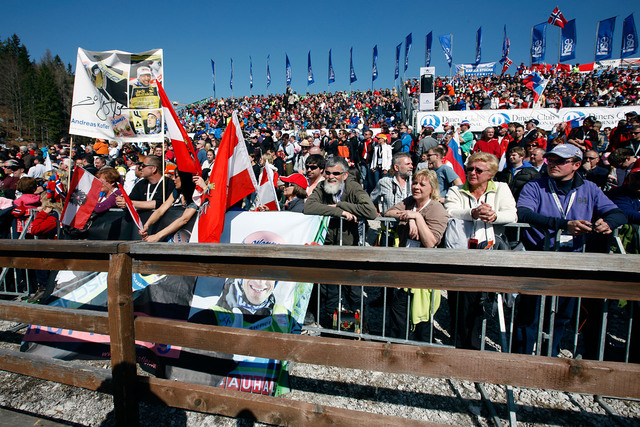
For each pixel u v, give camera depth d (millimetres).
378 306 4457
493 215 2877
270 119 32719
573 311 3166
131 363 2227
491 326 3920
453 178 5516
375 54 33938
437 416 2605
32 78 69250
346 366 1989
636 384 1696
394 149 9961
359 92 40656
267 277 2029
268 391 2781
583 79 26812
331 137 11031
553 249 3121
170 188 4453
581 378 1738
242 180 3557
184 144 3352
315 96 42000
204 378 2857
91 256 2285
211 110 41562
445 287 1828
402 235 3404
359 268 1908
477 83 29938
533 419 2561
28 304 2512
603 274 1658
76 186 4102
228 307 3139
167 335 2213
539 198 3225
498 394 2807
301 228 3453
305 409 2018
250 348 2107
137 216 3754
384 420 1911
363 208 3516
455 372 1869
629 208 3277
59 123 67000
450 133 9062
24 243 2357
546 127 12648
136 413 2283
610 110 12227
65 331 3393
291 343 2045
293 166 11391
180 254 2068
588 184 3111
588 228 2734
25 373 2533
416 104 17594
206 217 3291
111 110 4184
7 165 7551
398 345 1950
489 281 1776
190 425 2578
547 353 2959
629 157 4508
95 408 2764
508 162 5430
